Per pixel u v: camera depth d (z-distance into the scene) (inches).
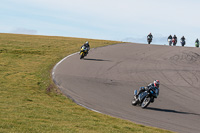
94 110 765.9
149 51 2215.8
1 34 3157.0
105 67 1533.0
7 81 1074.7
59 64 1547.7
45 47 2199.8
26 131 431.5
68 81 1169.4
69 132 461.4
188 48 2445.9
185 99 1021.8
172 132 592.4
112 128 548.7
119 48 2325.3
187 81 1349.7
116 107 828.6
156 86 834.2
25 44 2292.1
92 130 506.9
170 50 2290.8
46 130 457.4
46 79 1177.4
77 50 2128.4
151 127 619.8
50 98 863.1
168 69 1594.5
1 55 1737.2
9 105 661.3
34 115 576.4
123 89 1113.4
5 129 424.8
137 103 866.8
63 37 3248.0
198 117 789.9
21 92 898.1
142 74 1433.3
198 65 1752.0
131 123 640.4
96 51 2097.7
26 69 1373.0
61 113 650.8
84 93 989.8
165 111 829.8
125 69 1519.4
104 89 1083.3
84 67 1496.1
